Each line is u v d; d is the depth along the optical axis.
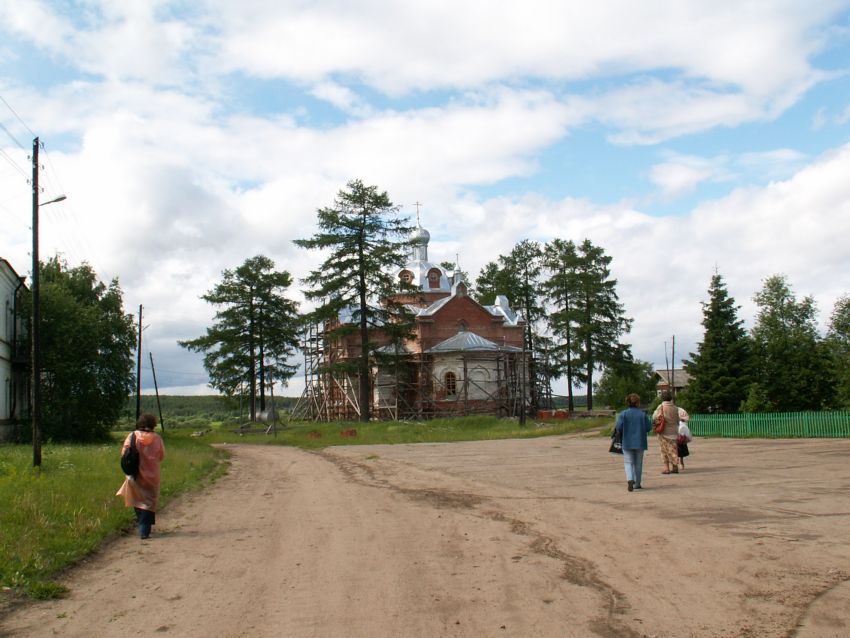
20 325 41.25
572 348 75.25
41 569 9.16
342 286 57.06
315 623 7.00
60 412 41.53
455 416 64.25
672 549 9.27
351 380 69.81
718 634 6.25
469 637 6.45
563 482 17.14
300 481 20.30
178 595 8.22
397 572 8.78
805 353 43.88
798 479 16.08
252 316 67.56
